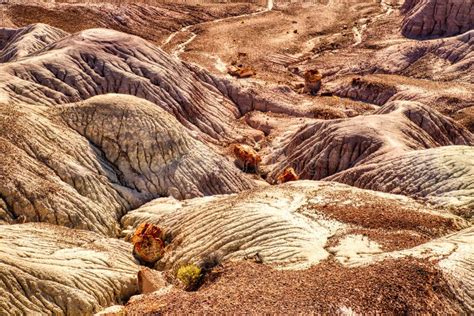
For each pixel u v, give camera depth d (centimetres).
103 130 4694
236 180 5069
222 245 3145
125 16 10281
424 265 2373
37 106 4869
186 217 3700
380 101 7850
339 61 9306
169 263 3341
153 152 4681
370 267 2455
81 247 3359
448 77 8369
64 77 5894
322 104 7612
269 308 2156
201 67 7725
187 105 6550
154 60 6719
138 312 2378
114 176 4525
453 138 5972
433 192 3975
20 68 5725
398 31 10344
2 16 9169
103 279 3036
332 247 2847
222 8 11875
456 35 9600
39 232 3403
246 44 9856
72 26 9456
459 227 3288
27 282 2714
